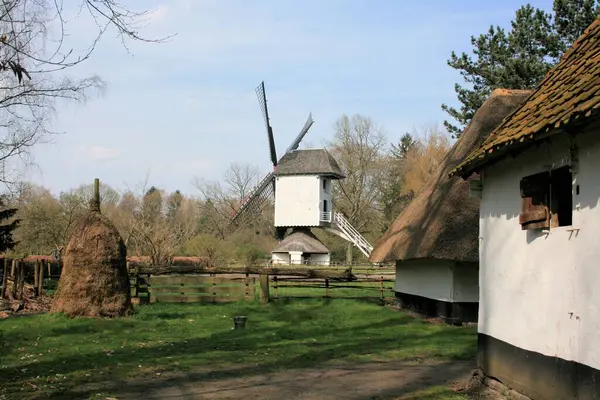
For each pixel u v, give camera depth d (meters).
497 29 29.00
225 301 23.31
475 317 16.80
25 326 16.16
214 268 24.28
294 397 8.83
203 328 16.78
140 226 42.97
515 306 8.45
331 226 53.09
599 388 6.25
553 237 7.38
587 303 6.54
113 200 81.19
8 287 22.97
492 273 9.29
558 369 7.17
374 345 13.88
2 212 31.77
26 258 37.69
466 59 29.45
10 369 10.73
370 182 72.12
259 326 17.25
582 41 8.92
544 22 26.28
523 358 8.12
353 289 28.00
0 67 7.21
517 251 8.44
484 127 18.92
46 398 8.65
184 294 23.30
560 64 9.00
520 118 8.45
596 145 6.44
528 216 7.89
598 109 5.82
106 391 9.17
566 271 7.04
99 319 17.52
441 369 11.01
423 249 16.70
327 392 9.14
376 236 69.38
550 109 7.38
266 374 10.59
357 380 10.04
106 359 11.89
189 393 9.08
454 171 9.98
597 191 6.41
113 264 18.53
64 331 15.51
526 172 8.16
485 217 9.66
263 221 75.00
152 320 18.05
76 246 18.30
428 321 18.03
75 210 52.84
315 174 51.78
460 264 16.83
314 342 14.38
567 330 6.98
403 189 65.12
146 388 9.42
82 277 18.08
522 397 8.09
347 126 70.44
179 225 53.00
